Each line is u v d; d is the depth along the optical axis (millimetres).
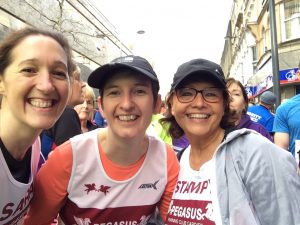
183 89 618
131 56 632
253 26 7492
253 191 516
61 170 629
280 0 5152
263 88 5223
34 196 649
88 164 636
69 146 636
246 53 9148
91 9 5559
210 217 551
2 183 529
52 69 534
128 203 660
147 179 668
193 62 611
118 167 643
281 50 5145
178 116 636
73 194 647
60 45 562
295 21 5031
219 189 548
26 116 520
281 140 1159
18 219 616
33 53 516
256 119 1650
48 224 690
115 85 609
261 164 517
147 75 594
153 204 686
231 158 554
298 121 1118
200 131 603
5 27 2965
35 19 3641
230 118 625
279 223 496
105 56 6301
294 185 507
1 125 542
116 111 612
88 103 1357
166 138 1082
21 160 572
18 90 513
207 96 606
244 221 512
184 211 600
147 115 622
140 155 660
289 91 4898
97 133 665
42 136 913
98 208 646
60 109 555
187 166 642
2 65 532
